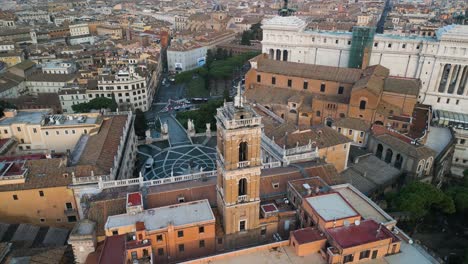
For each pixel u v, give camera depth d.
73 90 186.88
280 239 67.88
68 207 85.12
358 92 123.31
